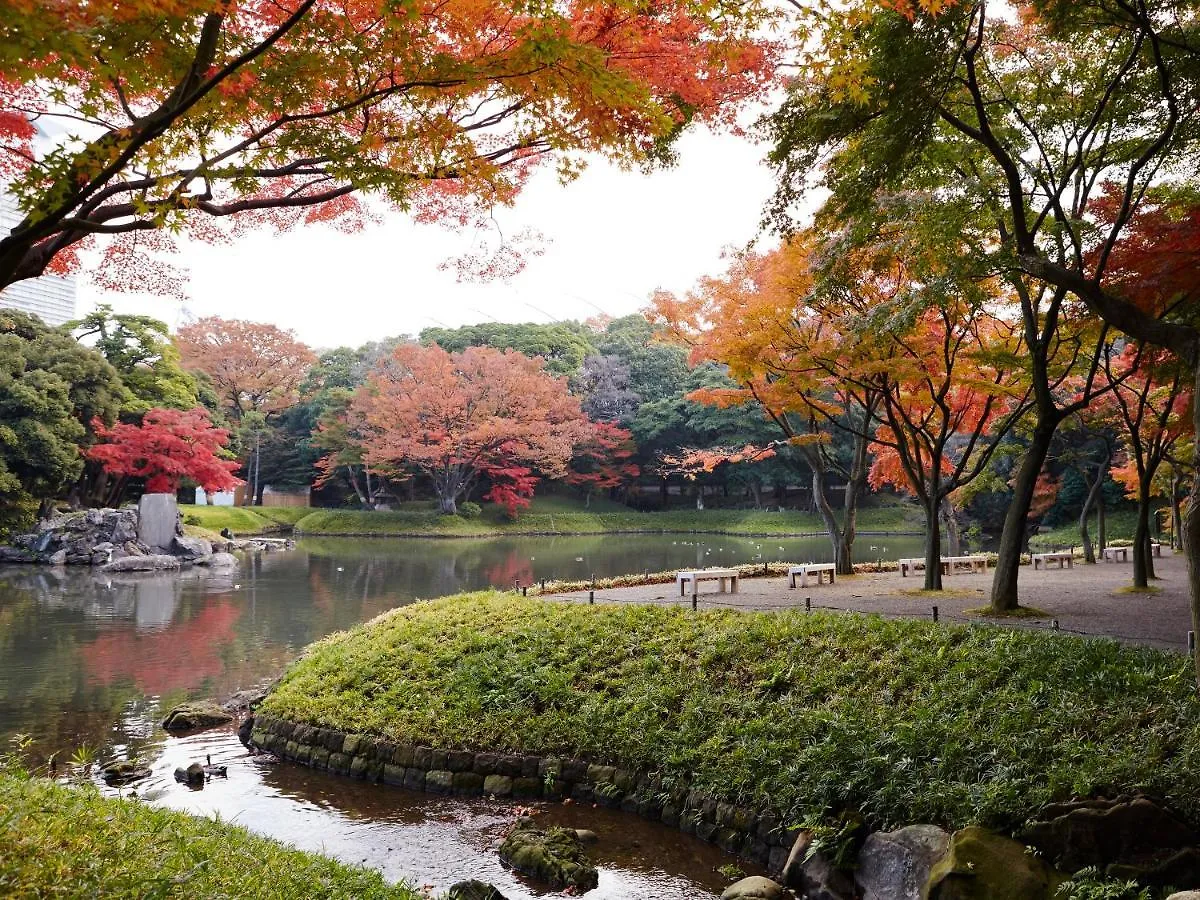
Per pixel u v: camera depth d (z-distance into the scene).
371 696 11.90
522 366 55.06
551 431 54.44
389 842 8.46
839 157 10.80
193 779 10.23
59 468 34.97
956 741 7.91
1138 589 17.42
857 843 7.38
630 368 65.06
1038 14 10.15
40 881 4.11
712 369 56.25
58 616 21.27
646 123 6.17
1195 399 7.02
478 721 10.80
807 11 5.66
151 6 3.91
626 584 19.36
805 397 20.17
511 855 7.89
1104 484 39.12
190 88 4.49
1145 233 10.38
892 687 9.31
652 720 10.04
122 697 13.80
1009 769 7.25
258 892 4.96
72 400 36.81
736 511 58.94
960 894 6.20
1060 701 8.12
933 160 12.10
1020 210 11.45
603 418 61.69
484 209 7.91
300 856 6.16
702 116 7.39
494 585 26.73
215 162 5.43
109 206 5.70
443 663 12.42
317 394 62.59
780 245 16.28
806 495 62.56
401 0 4.43
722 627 11.88
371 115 6.20
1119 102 11.30
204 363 58.84
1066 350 16.66
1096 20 9.73
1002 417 20.59
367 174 5.50
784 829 7.90
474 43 5.55
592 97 5.50
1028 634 10.24
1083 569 23.77
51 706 13.26
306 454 61.56
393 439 50.69
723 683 10.45
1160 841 6.19
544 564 33.47
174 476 40.59
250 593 25.27
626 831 8.77
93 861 4.52
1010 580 13.59
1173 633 11.69
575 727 10.30
